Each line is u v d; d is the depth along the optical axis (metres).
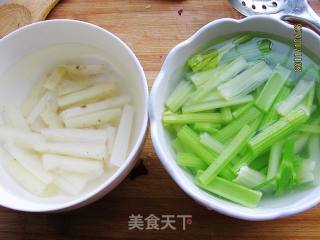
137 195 0.33
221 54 0.32
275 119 0.30
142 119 0.31
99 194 0.28
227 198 0.28
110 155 0.32
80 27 0.32
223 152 0.29
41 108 0.33
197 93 0.31
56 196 0.31
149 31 0.37
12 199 0.29
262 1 0.37
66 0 0.39
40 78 0.35
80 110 0.33
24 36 0.32
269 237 0.31
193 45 0.31
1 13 0.38
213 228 0.32
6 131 0.32
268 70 0.31
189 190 0.26
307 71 0.31
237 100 0.30
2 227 0.32
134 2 0.38
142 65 0.36
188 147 0.30
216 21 0.30
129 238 0.32
